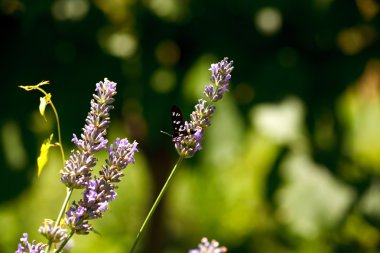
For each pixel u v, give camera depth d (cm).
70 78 167
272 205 180
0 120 167
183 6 165
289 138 161
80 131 167
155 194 221
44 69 167
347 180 179
